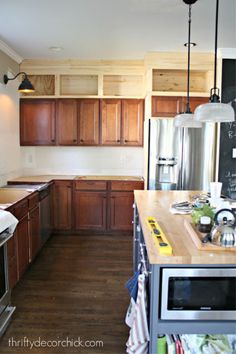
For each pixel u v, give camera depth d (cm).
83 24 317
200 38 361
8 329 238
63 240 452
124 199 467
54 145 477
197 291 163
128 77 493
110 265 363
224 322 166
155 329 165
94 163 515
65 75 484
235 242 169
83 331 237
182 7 274
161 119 417
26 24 317
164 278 160
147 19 303
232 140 432
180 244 177
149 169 423
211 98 212
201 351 172
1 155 405
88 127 473
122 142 475
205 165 423
